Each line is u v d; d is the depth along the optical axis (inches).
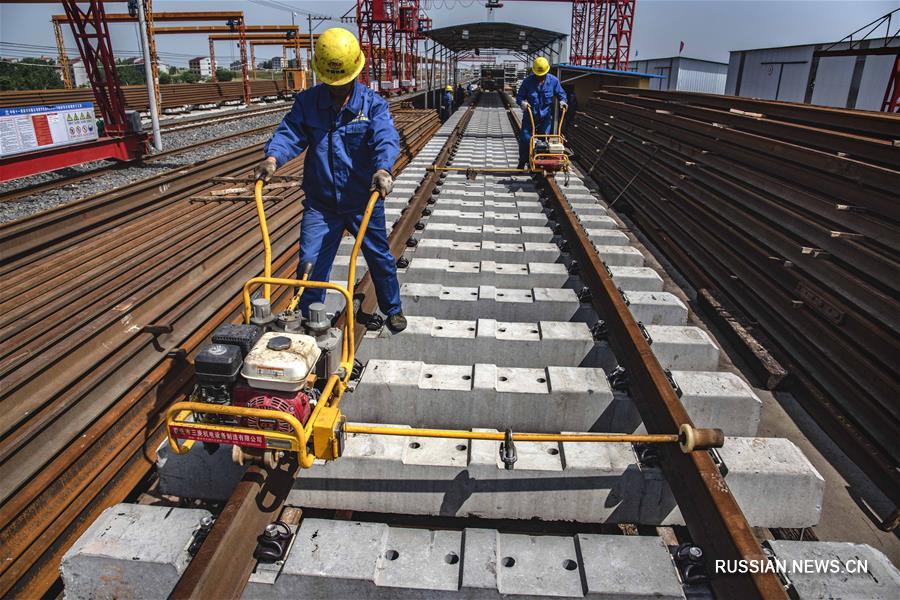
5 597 95.9
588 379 146.6
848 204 156.1
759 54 1039.0
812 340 152.9
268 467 101.6
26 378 126.7
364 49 1288.1
